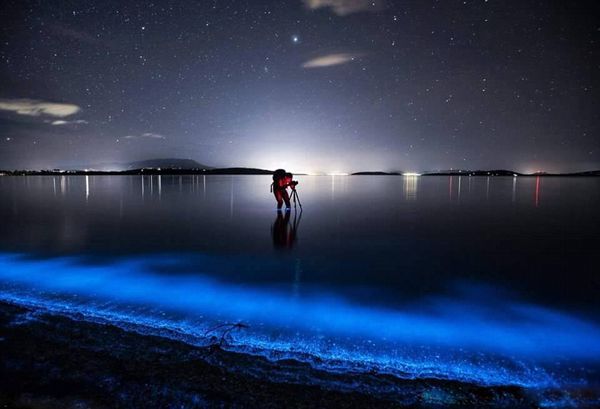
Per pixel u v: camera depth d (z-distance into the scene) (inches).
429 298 149.5
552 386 85.0
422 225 353.7
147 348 97.1
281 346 102.3
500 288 164.1
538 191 1033.5
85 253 230.8
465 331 116.6
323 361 93.4
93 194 815.1
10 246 252.1
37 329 109.0
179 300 144.2
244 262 210.1
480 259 220.2
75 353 93.2
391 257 224.5
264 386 80.1
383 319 126.2
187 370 85.9
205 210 481.1
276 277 179.5
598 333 115.6
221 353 95.5
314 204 579.2
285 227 340.5
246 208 505.7
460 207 530.3
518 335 114.1
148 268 194.7
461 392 81.0
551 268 199.3
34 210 471.8
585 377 89.4
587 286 166.9
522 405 77.2
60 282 167.6
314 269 195.0
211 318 124.3
